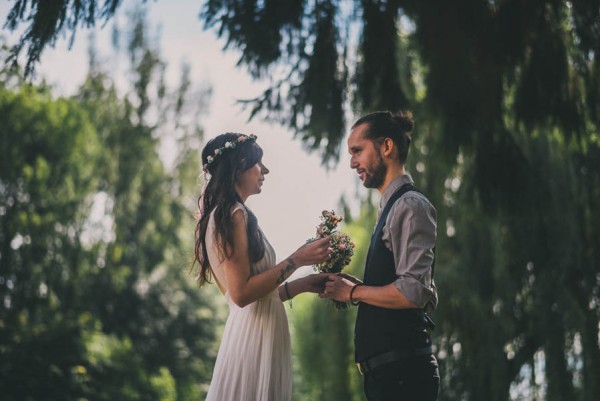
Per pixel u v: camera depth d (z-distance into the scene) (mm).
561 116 6176
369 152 3107
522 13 5922
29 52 4754
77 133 20531
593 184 9141
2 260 19234
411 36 6664
